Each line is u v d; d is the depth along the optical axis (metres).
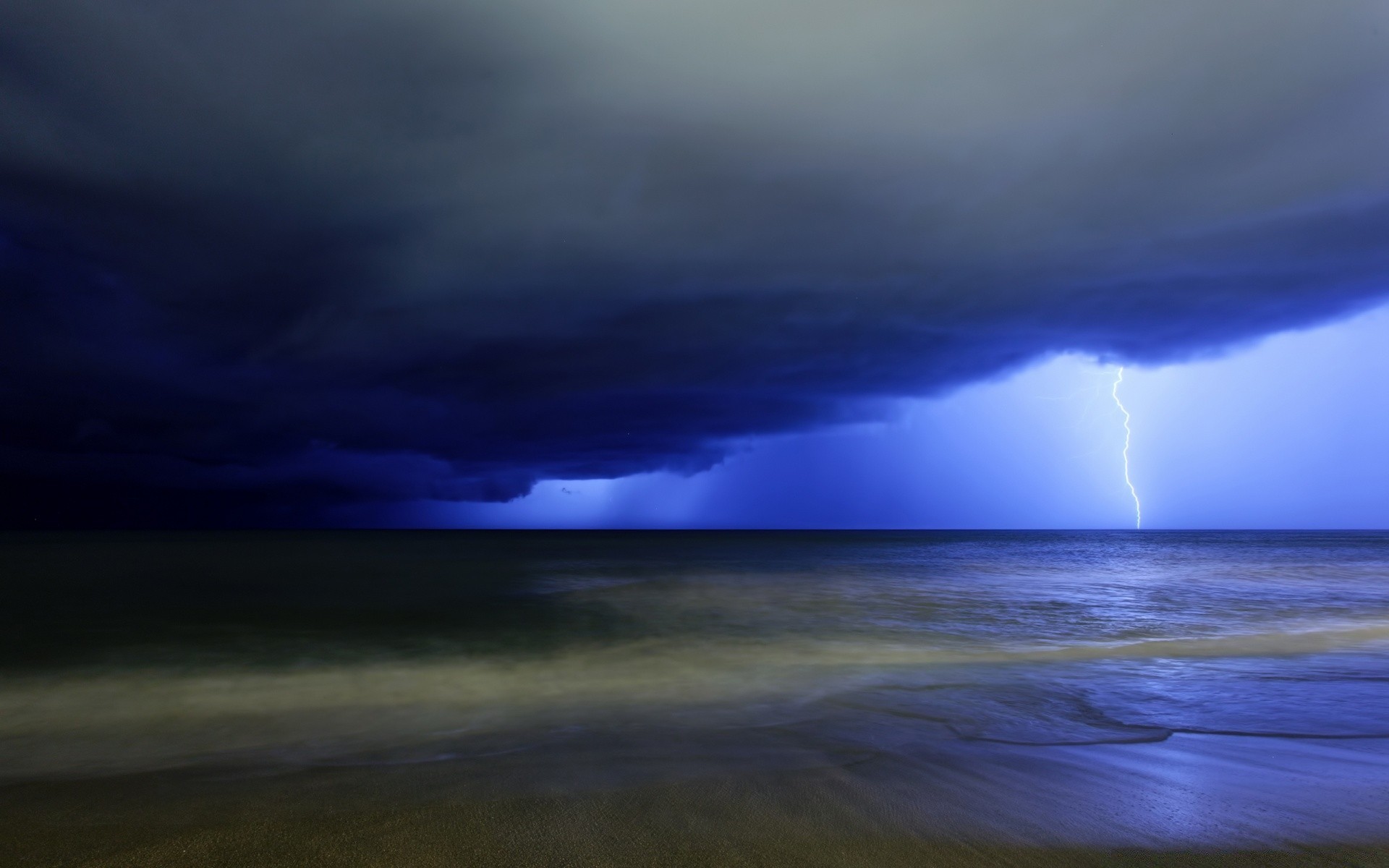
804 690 10.94
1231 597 27.09
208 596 29.73
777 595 28.42
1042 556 69.25
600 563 56.84
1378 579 35.97
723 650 15.45
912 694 10.51
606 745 7.76
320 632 18.67
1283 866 4.38
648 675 12.52
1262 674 11.84
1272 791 5.91
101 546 98.81
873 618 20.89
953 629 18.61
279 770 6.93
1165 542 130.75
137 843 4.94
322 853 4.73
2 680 12.68
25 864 4.57
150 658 14.98
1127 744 7.52
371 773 6.77
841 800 5.71
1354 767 6.65
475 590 32.22
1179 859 4.49
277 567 51.22
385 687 11.75
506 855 4.64
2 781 6.65
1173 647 15.20
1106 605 24.23
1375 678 11.38
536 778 6.46
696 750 7.45
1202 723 8.50
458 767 6.90
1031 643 16.09
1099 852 4.62
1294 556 69.81
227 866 4.52
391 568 50.34
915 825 5.13
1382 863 4.43
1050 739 7.82
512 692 11.24
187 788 6.33
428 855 4.66
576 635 17.86
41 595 30.73
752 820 5.27
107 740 8.58
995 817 5.30
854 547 103.38
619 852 4.67
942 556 71.94
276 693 11.39
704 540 160.75
